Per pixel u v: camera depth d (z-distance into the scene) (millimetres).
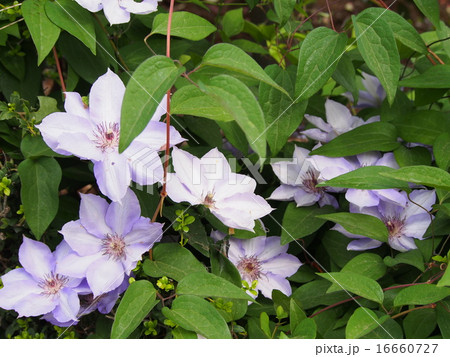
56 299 591
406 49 735
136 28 724
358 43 577
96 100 572
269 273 655
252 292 614
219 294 527
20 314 579
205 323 521
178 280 572
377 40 576
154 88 463
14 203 656
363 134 664
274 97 622
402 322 622
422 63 748
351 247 636
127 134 446
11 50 679
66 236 578
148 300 532
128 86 452
